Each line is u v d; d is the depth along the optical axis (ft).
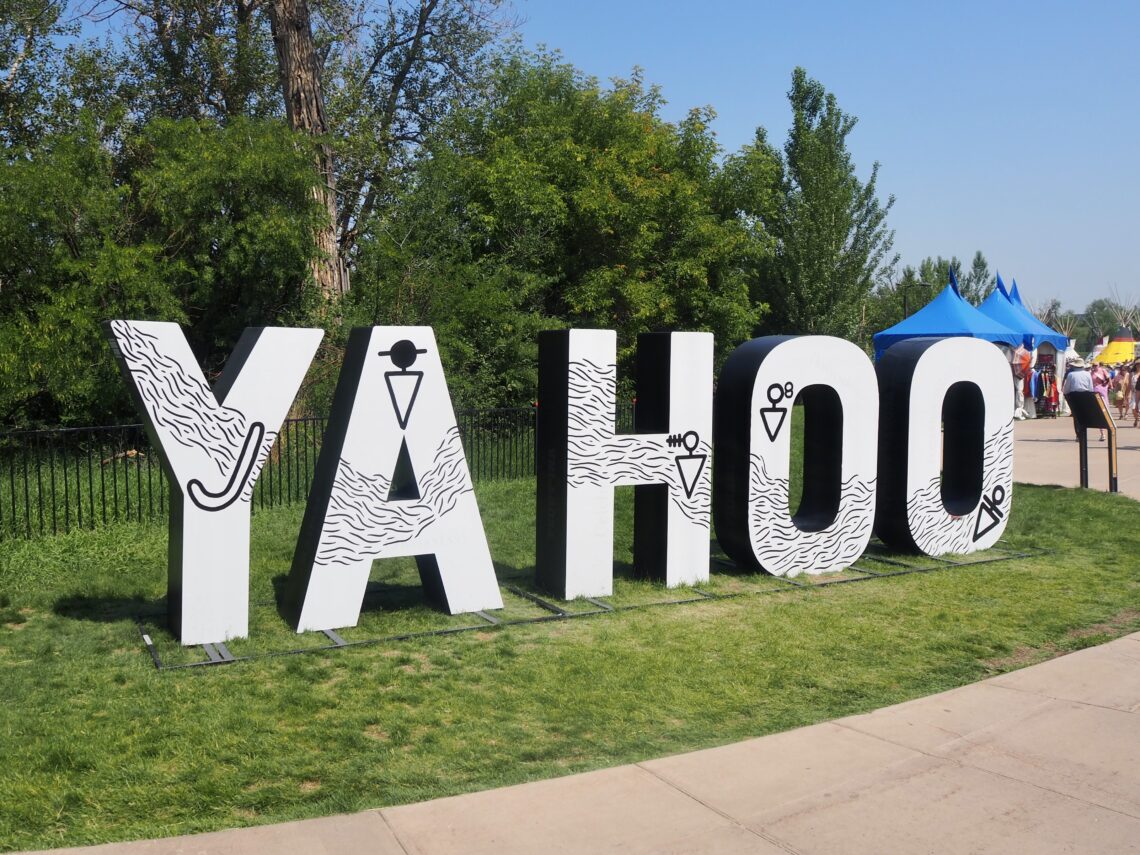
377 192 72.69
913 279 154.10
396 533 23.17
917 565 30.48
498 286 60.13
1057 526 36.55
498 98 79.97
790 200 101.40
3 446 43.06
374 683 18.92
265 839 12.44
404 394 23.12
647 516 27.55
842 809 13.57
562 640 22.03
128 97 72.49
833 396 29.22
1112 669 19.98
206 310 53.67
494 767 15.08
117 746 15.65
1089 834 12.90
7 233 45.32
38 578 26.84
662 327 75.46
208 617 21.34
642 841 12.56
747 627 23.22
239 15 74.79
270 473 37.29
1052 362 92.58
